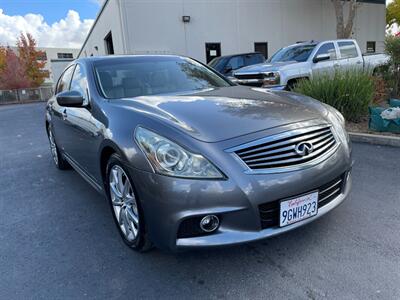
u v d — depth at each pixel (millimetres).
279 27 18281
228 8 16562
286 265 2322
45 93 30922
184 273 2316
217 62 12281
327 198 2451
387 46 7676
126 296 2131
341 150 2537
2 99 29312
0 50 37281
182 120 2316
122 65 3576
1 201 3898
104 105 2861
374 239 2547
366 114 6105
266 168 2123
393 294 1979
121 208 2648
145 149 2176
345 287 2064
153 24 14844
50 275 2396
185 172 2041
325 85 6086
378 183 3576
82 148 3287
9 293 2223
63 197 3889
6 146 7273
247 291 2100
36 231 3086
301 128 2334
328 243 2537
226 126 2242
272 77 7598
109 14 16812
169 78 3531
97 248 2711
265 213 2154
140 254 2564
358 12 21516
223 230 2086
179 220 2043
